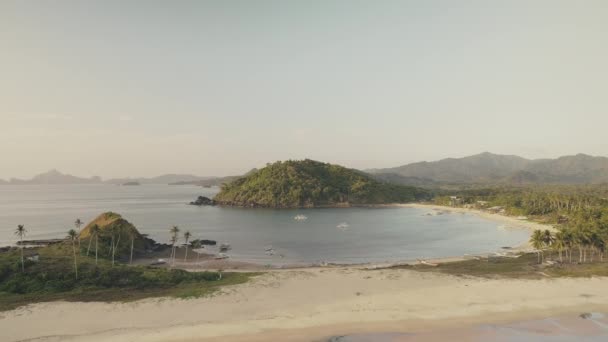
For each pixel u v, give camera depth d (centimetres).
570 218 17475
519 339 4684
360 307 5756
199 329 4969
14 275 6931
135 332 4875
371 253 12794
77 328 4984
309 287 6800
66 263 7875
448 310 5619
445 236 16725
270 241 15238
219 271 8550
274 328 5006
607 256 10044
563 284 6850
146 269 7969
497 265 9288
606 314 5453
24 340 4634
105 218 13225
